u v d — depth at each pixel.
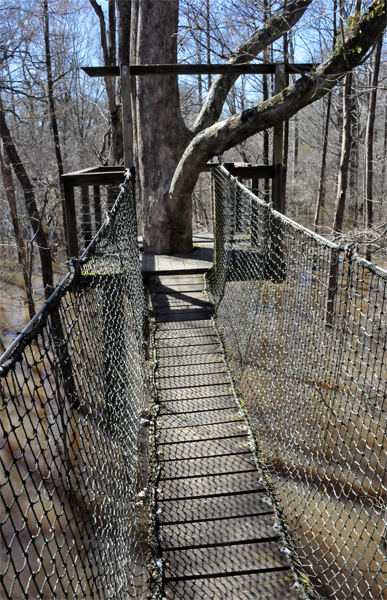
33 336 1.49
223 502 3.39
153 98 7.14
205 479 3.60
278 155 6.76
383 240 9.25
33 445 7.53
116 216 3.69
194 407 4.47
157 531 3.15
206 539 3.09
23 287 15.91
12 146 13.47
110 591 2.07
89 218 8.86
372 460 5.81
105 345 2.91
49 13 14.34
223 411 4.41
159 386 4.80
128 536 2.84
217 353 5.36
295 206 25.19
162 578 2.83
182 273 6.84
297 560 2.97
